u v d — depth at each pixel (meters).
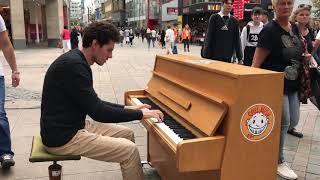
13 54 4.18
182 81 3.34
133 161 3.01
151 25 63.72
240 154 2.62
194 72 3.13
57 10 27.38
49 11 27.30
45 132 2.95
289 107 3.90
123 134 3.38
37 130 5.52
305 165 4.26
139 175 3.06
